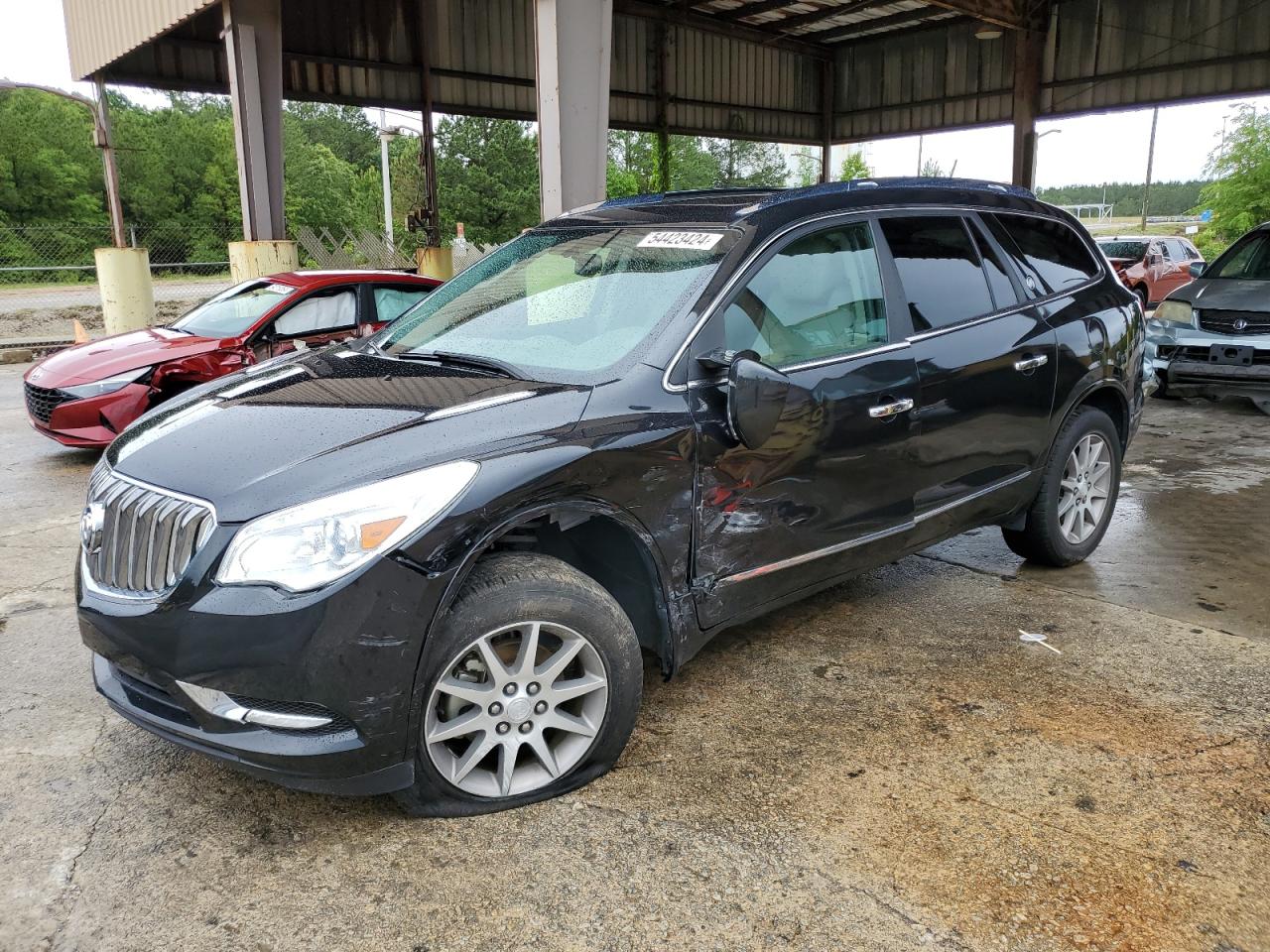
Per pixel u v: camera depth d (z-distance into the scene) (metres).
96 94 15.60
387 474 2.43
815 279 3.33
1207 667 3.62
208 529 2.40
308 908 2.35
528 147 63.47
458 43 18.64
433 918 2.31
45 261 42.25
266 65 12.20
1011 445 4.00
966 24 22.36
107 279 14.98
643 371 2.91
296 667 2.33
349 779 2.45
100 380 6.77
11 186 49.00
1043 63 20.86
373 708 2.41
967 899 2.36
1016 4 19.02
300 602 2.31
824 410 3.21
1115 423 4.74
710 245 3.21
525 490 2.55
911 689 3.47
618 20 20.89
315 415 2.78
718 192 3.72
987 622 4.07
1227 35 18.22
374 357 3.45
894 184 3.76
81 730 3.22
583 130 7.43
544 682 2.69
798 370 3.17
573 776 2.82
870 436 3.38
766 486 3.11
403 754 2.50
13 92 50.88
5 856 2.55
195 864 2.52
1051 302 4.20
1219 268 9.23
